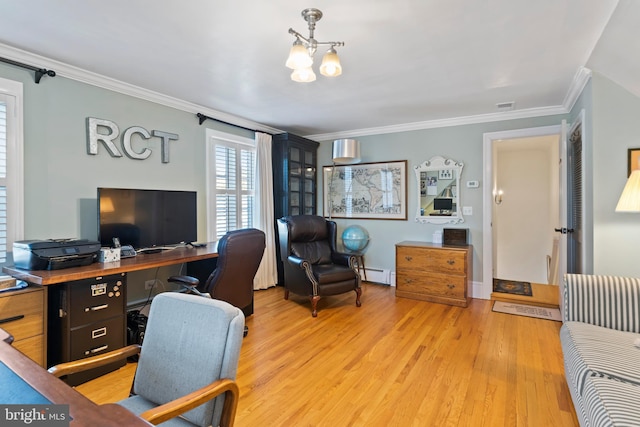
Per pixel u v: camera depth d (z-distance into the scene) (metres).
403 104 3.77
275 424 1.84
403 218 4.86
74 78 2.83
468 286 3.99
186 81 3.07
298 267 3.77
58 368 1.23
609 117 2.63
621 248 2.60
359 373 2.39
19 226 2.53
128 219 3.01
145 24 2.10
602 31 2.13
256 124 4.74
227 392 1.21
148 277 3.47
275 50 2.45
